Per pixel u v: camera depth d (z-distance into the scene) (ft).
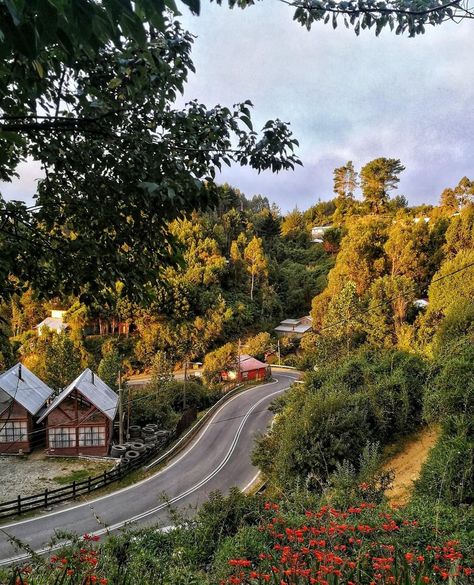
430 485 24.79
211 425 79.66
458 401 32.65
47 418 65.21
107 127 8.64
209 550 17.52
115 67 7.90
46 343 105.81
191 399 96.32
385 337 81.30
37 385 75.51
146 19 3.82
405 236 101.09
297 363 108.47
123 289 10.50
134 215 9.18
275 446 47.09
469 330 49.29
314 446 37.04
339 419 39.50
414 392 43.34
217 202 8.96
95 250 9.54
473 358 36.29
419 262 99.40
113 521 45.21
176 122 8.45
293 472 37.63
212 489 53.42
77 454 65.41
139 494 52.54
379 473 26.96
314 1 8.38
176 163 8.30
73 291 10.27
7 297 10.52
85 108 8.35
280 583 8.79
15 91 7.13
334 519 15.23
